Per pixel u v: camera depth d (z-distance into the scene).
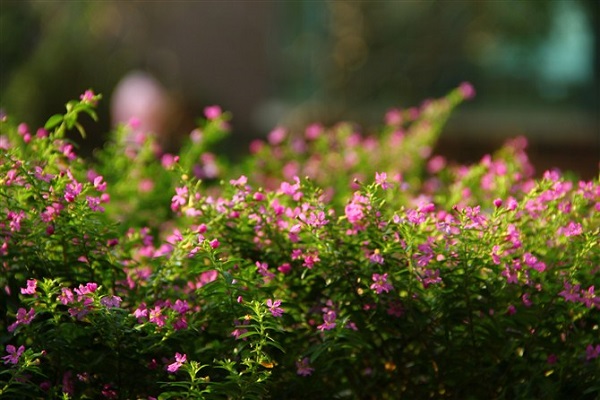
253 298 3.89
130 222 5.84
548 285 4.20
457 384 4.25
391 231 4.20
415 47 20.36
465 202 5.39
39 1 24.66
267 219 4.47
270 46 24.53
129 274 4.63
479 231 4.18
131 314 3.92
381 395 4.37
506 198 5.39
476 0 20.02
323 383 4.28
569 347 4.25
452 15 20.23
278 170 7.04
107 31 24.34
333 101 20.67
